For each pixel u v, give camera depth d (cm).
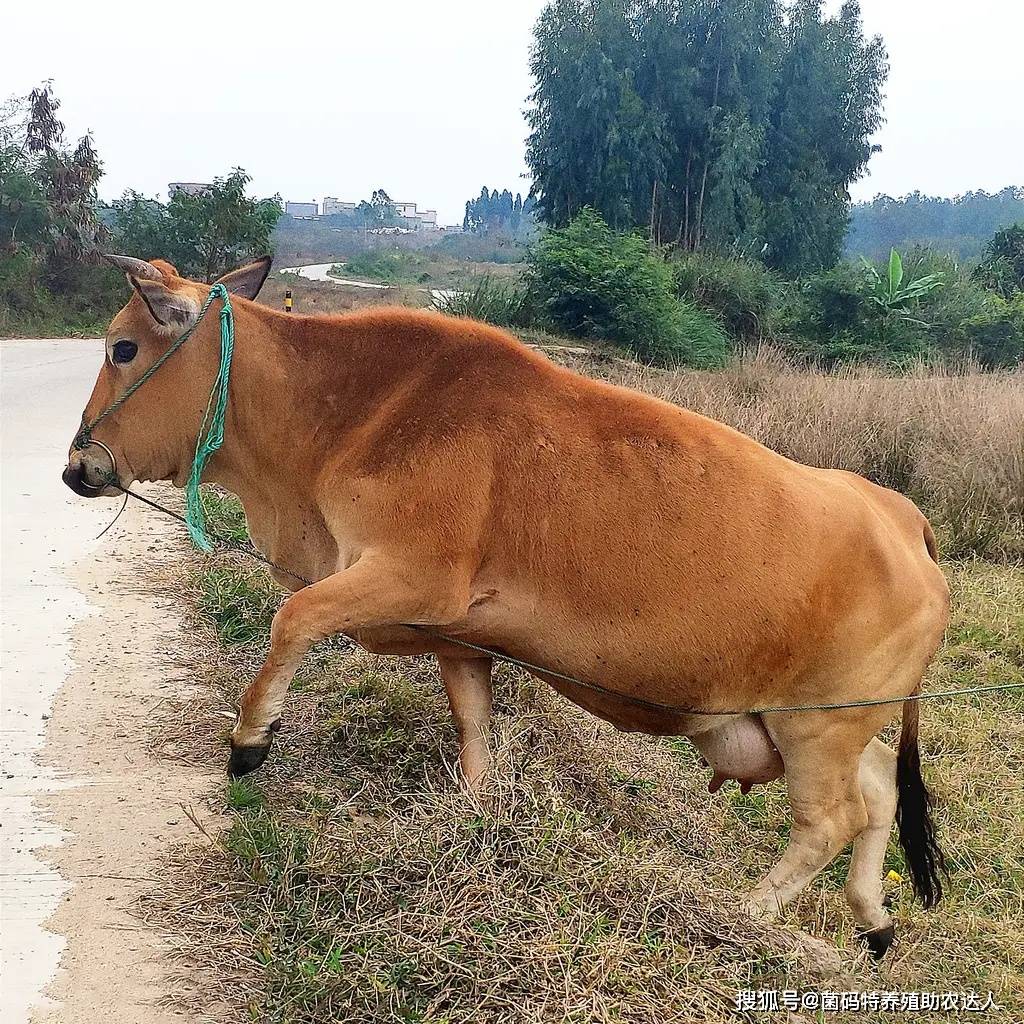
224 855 403
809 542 397
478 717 452
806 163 3706
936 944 437
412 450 394
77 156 2998
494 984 326
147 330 423
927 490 1041
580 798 462
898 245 7831
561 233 2627
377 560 386
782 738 418
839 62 3688
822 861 423
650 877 381
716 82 3419
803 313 2769
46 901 375
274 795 454
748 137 3356
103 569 708
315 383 421
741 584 391
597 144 3288
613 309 2450
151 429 429
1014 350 2453
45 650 581
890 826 450
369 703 513
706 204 3447
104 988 335
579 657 404
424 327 419
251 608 636
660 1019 331
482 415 397
